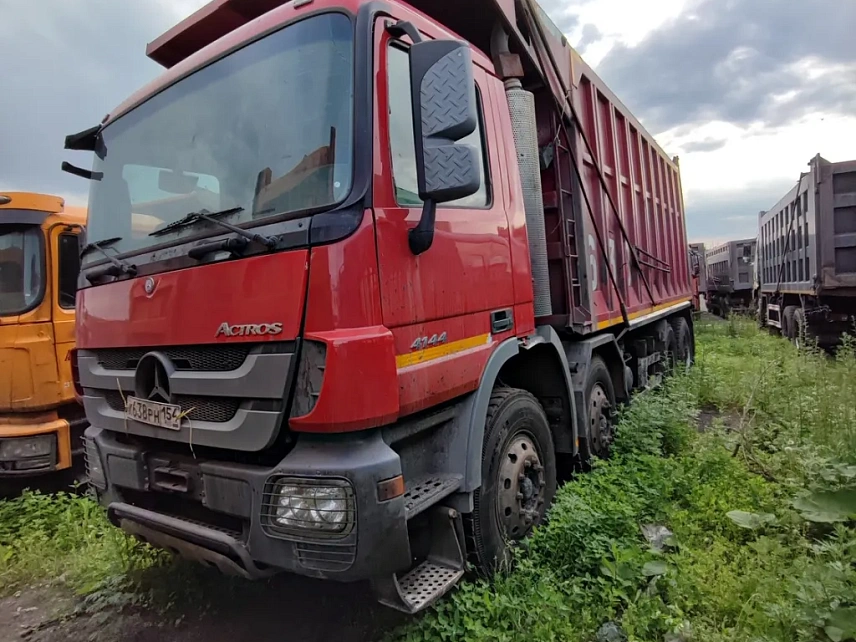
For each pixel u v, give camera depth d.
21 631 3.24
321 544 2.16
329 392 2.12
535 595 2.85
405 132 2.63
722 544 3.44
